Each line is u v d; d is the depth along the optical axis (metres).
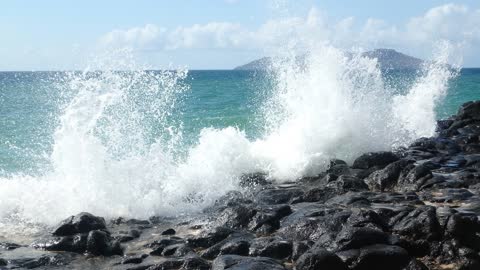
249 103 33.81
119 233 9.10
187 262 7.32
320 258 6.79
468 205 9.84
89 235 8.35
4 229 9.73
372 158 13.13
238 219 9.02
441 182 11.30
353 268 6.90
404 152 15.24
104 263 7.88
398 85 26.98
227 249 7.78
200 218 10.10
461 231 7.50
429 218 7.62
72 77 12.23
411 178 11.40
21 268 7.61
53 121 23.42
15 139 19.66
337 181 10.99
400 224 7.83
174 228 9.58
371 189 11.51
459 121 19.66
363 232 7.26
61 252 8.30
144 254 7.96
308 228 8.16
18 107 28.30
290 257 7.58
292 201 10.62
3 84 51.97
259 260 6.95
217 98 37.47
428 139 16.91
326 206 9.52
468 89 45.34
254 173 13.23
